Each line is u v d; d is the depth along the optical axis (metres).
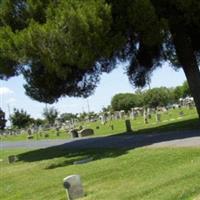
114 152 20.80
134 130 35.66
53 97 29.23
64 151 26.33
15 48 23.22
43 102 29.42
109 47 23.61
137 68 34.00
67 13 21.88
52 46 22.52
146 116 48.97
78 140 35.16
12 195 15.44
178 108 76.19
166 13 26.75
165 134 26.28
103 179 14.55
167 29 26.56
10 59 24.31
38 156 26.52
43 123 101.31
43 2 23.95
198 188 10.89
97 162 18.48
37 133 63.06
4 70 25.38
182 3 25.33
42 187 15.41
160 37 25.84
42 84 27.80
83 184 14.17
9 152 34.81
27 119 101.81
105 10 22.91
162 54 33.34
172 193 10.82
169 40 31.41
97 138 33.47
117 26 24.52
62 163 20.94
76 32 22.12
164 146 19.30
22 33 22.83
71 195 12.46
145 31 25.48
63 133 54.91
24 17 24.62
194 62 29.97
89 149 24.80
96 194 12.51
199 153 15.62
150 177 13.31
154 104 111.75
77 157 22.00
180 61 30.28
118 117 74.62
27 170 20.91
